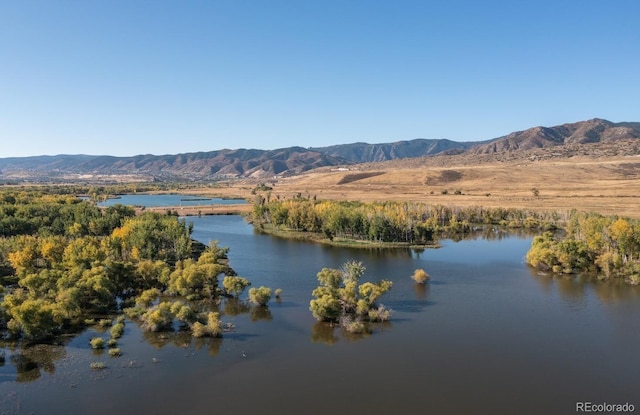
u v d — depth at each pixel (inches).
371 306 3833.7
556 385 2586.1
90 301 3902.6
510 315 3703.3
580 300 4079.7
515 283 4677.7
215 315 3373.5
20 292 4018.2
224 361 2876.5
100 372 2716.5
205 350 3038.9
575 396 2471.7
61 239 5738.2
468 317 3661.4
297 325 3513.8
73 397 2439.7
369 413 2315.5
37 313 3166.8
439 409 2351.1
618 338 3218.5
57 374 2689.5
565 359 2898.6
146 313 3503.9
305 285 4660.4
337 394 2492.6
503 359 2903.5
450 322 3550.7
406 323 3535.9
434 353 2994.6
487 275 5029.5
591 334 3292.3
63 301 3489.2
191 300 4116.6
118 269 4387.3
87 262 4667.8
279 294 4288.9
